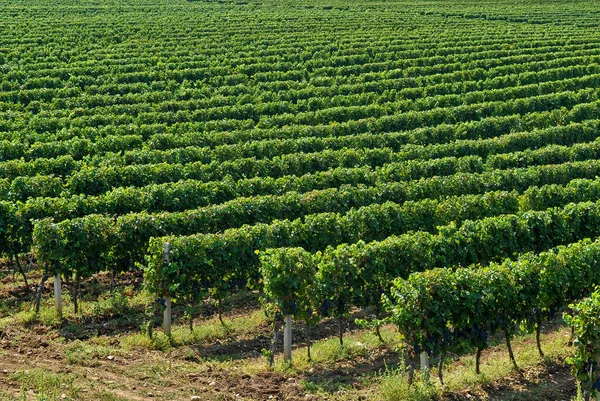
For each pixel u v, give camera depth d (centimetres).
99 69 5088
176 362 1814
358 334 2067
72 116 4100
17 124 3769
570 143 3906
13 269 2488
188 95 4691
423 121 4225
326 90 4775
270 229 2247
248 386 1673
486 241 2278
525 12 8450
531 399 1677
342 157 3378
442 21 7838
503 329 1842
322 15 8144
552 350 1936
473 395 1688
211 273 2077
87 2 8950
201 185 2764
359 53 5966
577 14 8344
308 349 1870
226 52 5941
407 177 3169
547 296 1881
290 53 5928
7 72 4997
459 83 4944
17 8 8156
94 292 2327
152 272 1981
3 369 1673
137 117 4075
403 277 2109
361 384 1728
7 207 2314
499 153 3681
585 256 1989
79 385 1603
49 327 2012
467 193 2994
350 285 1980
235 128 3997
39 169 3055
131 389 1619
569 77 5253
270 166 3278
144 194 2627
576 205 2519
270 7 8925
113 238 2197
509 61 5622
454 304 1728
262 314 2169
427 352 1722
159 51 5950
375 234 2491
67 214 2414
